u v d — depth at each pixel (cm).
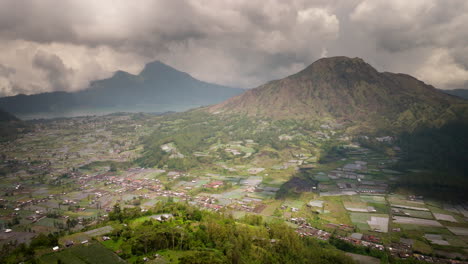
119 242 15175
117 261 13200
